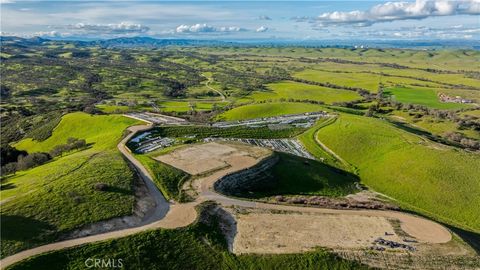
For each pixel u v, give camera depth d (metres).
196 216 63.75
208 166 91.06
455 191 95.75
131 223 60.38
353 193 93.25
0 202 61.56
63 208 60.59
